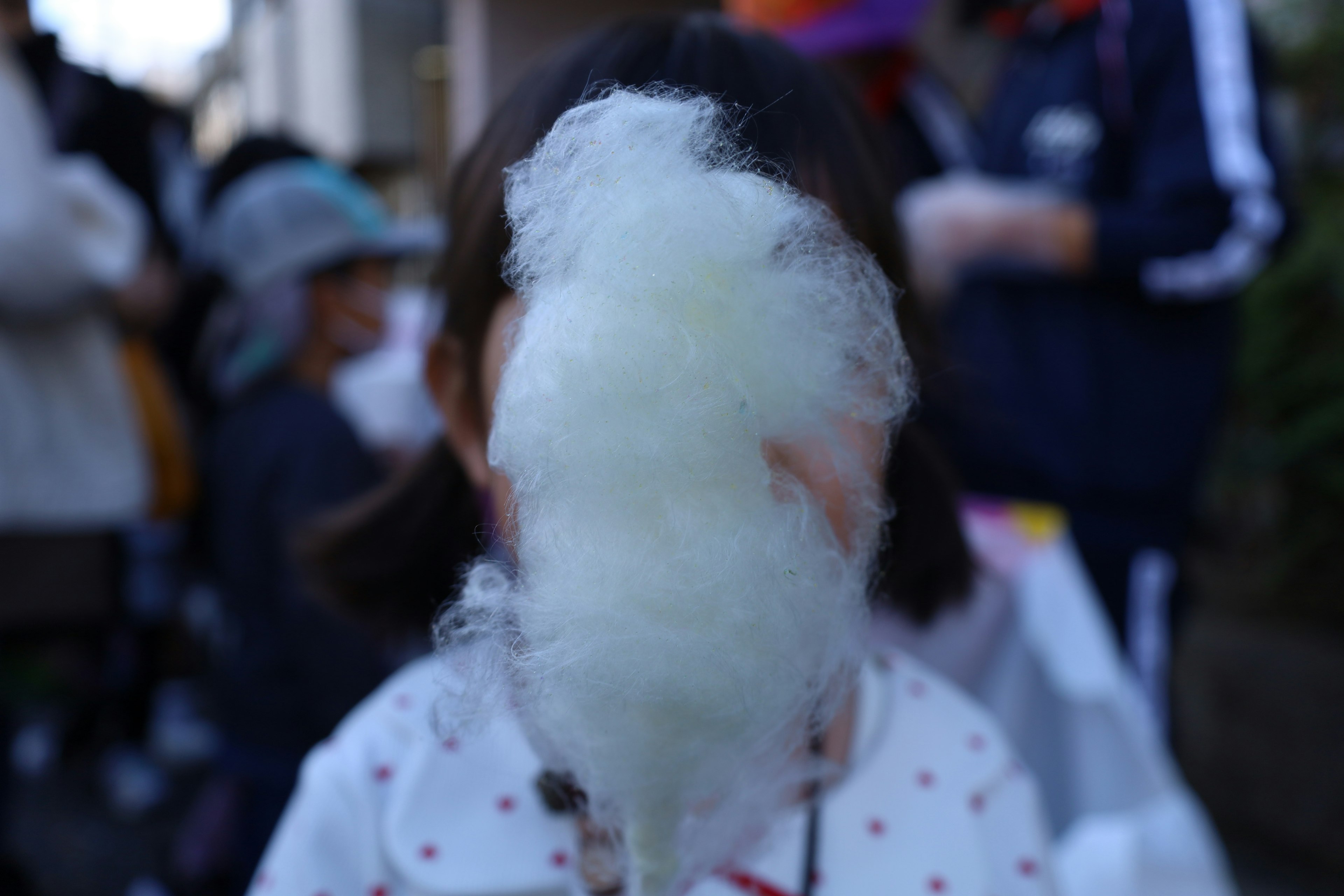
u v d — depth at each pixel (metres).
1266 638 3.01
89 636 2.03
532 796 0.72
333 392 2.10
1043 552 1.39
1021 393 1.61
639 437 0.39
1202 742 2.77
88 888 2.44
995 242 1.58
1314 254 2.84
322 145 3.90
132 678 2.91
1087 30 1.68
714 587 0.40
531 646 0.43
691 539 0.40
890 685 0.83
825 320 0.45
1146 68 1.61
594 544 0.41
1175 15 1.59
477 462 0.75
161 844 2.67
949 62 2.57
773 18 1.89
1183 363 1.61
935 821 0.75
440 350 0.80
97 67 2.55
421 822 0.73
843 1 1.82
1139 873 1.37
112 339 1.98
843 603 0.49
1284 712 2.70
